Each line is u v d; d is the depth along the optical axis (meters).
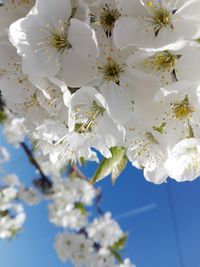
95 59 0.08
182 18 0.07
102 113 0.08
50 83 0.08
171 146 0.08
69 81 0.08
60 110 0.08
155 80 0.07
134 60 0.08
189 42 0.07
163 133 0.08
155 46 0.07
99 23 0.08
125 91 0.08
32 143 0.10
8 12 0.09
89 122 0.08
